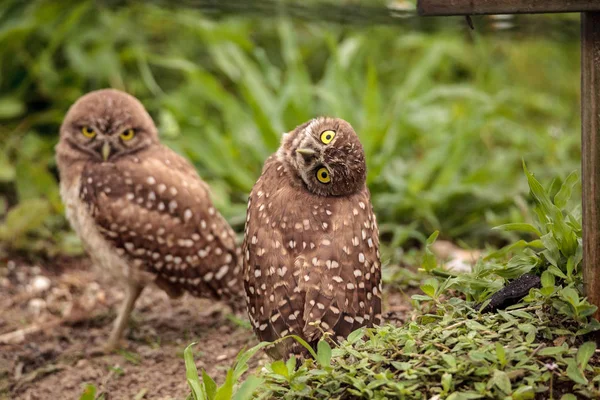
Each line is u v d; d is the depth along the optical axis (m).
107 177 9.78
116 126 9.90
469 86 15.52
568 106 16.83
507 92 15.38
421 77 13.97
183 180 9.86
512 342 6.34
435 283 7.15
